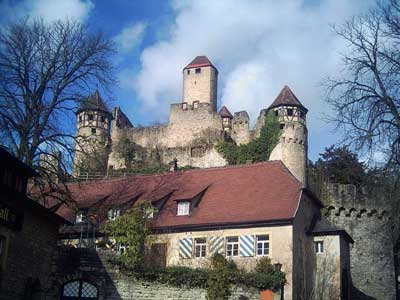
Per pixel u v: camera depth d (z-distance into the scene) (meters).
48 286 27.86
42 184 32.38
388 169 22.39
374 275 50.06
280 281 33.47
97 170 61.88
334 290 37.94
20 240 24.91
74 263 28.77
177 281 30.36
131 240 33.88
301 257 36.84
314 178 58.94
